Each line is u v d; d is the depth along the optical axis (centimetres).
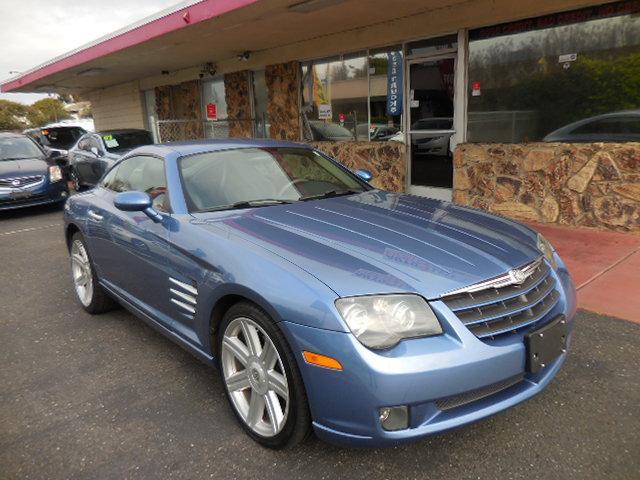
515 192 697
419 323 222
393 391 212
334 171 413
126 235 363
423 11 761
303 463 253
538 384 252
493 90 724
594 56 621
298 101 1062
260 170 374
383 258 249
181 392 323
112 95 1817
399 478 241
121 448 270
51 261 648
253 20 793
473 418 229
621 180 603
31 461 263
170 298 323
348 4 703
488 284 241
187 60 1230
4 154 1031
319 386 225
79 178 1117
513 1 663
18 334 423
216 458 259
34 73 1538
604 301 432
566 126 661
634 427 272
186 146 389
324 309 221
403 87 852
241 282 253
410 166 867
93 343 400
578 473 240
